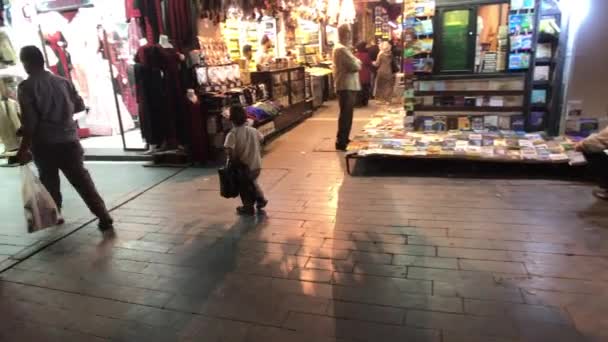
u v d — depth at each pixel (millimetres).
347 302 2564
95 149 6801
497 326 2273
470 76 5336
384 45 10094
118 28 7375
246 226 3760
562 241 3146
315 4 9016
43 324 2543
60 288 2934
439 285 2684
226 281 2887
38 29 6906
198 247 3418
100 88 7668
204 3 5805
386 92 10258
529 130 5301
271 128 6906
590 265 2809
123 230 3846
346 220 3752
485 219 3600
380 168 5203
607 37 4594
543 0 4859
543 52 5055
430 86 5539
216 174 5461
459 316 2373
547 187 4262
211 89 5973
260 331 2352
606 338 2146
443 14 5238
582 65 4754
